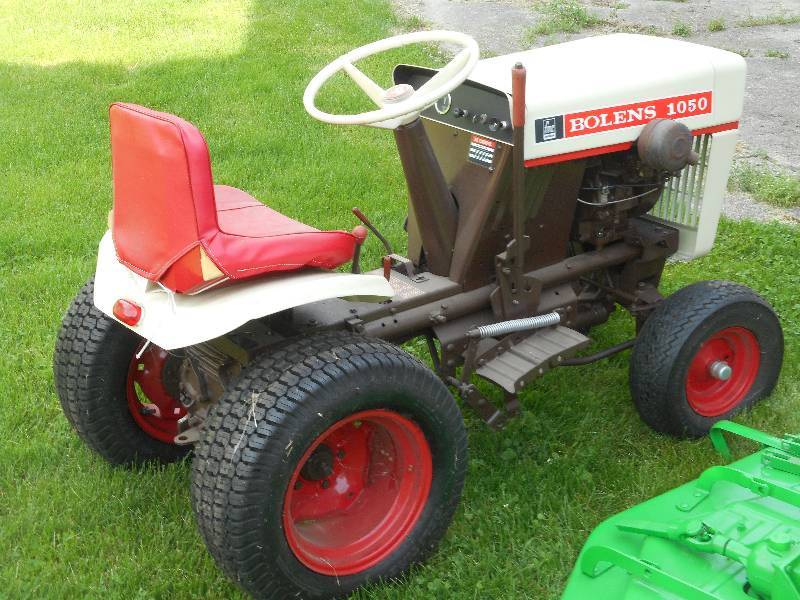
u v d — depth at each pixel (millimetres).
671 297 3506
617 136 3271
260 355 2717
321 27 10148
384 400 2658
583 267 3551
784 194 5836
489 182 3168
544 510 3203
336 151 6668
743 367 3676
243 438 2482
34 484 3363
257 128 7078
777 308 4469
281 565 2596
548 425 3641
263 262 2596
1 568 2947
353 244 2820
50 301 4684
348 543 2846
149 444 3400
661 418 3480
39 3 11922
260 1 11617
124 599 2842
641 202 3559
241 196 3283
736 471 2797
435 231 3266
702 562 2557
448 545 3039
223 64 8797
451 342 3277
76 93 8117
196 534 3100
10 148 6859
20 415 3734
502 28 10297
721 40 9648
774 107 7602
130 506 3246
